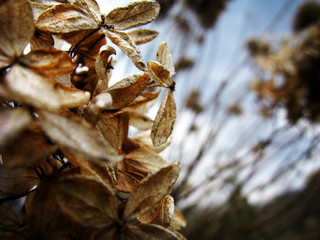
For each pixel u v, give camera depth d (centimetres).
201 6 39
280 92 38
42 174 7
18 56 5
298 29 58
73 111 6
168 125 7
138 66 7
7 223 6
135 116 9
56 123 5
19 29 5
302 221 66
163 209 7
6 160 6
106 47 7
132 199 6
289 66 38
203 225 40
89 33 8
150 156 8
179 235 8
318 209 55
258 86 39
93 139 5
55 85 5
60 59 6
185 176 28
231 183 40
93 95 7
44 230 5
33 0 7
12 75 5
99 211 6
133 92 7
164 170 6
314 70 38
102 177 6
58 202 5
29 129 5
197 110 36
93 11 8
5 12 5
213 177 30
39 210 5
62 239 6
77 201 5
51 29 7
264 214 50
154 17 8
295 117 38
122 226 6
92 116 6
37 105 5
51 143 5
